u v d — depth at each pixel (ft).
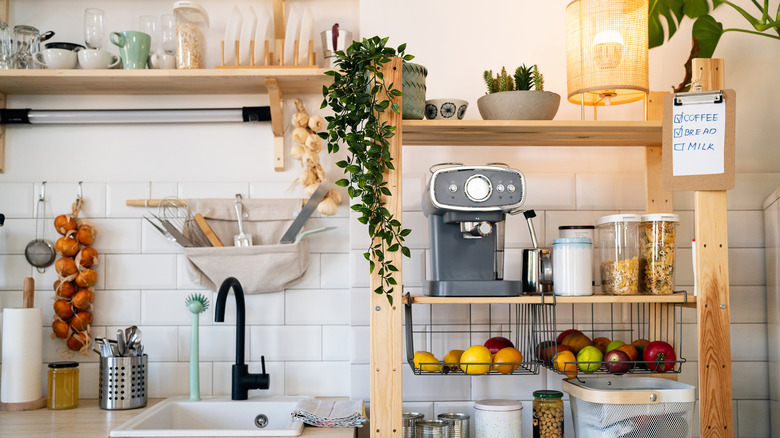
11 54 6.76
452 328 6.77
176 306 7.07
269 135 7.22
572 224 6.88
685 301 5.54
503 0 7.04
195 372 6.68
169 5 7.32
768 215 6.79
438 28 7.01
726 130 5.47
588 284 5.67
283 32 7.02
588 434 5.42
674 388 5.64
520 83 5.89
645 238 5.83
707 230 5.49
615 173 6.93
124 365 6.41
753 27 7.06
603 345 6.23
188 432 5.39
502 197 5.39
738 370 6.84
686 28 7.07
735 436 6.79
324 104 5.20
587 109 7.00
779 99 7.06
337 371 7.04
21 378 6.39
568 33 5.95
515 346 6.74
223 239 7.06
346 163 5.18
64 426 5.74
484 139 6.21
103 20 7.02
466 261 5.70
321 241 7.11
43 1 7.28
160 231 6.95
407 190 6.82
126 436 5.36
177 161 7.20
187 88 6.99
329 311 7.07
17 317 6.41
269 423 6.57
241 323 6.71
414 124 5.46
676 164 5.49
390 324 5.27
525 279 6.01
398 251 5.36
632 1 5.69
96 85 6.85
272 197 7.14
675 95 5.50
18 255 7.07
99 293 7.06
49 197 7.09
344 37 6.89
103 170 7.18
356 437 6.29
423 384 6.72
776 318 6.56
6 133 7.16
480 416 5.90
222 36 7.29
